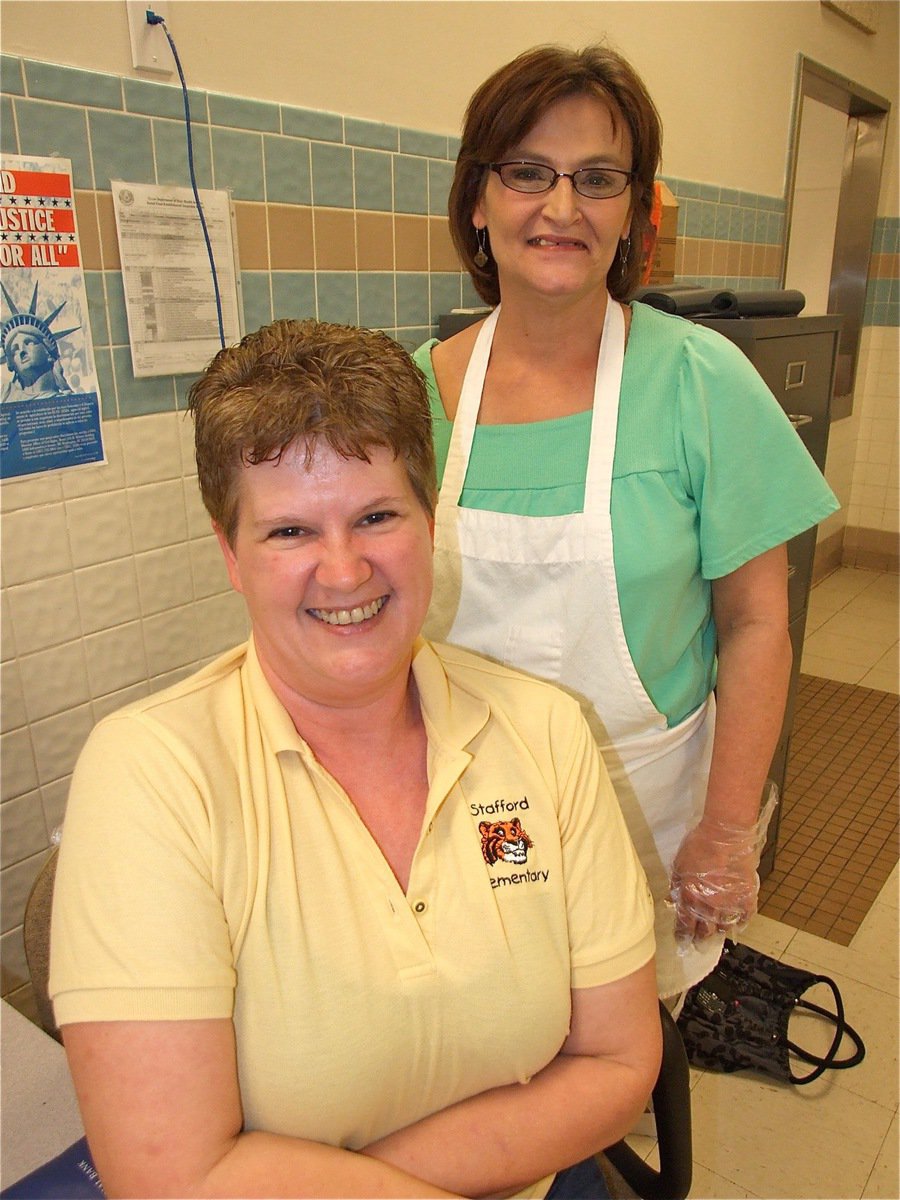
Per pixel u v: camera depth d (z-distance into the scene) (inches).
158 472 61.7
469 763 33.8
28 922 41.5
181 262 59.7
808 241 181.5
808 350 75.0
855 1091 69.4
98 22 52.9
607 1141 33.0
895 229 170.7
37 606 56.7
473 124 45.7
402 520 30.1
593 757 36.8
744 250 128.6
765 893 91.4
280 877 29.0
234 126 61.2
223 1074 27.0
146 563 62.2
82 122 53.2
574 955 33.9
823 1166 63.1
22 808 58.1
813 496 47.2
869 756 117.0
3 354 52.1
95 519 58.7
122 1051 26.1
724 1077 71.1
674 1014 60.5
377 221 73.2
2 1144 34.0
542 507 48.0
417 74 74.2
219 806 28.9
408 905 30.6
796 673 86.7
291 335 29.9
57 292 53.9
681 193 109.8
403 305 77.6
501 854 33.0
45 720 58.4
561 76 41.4
